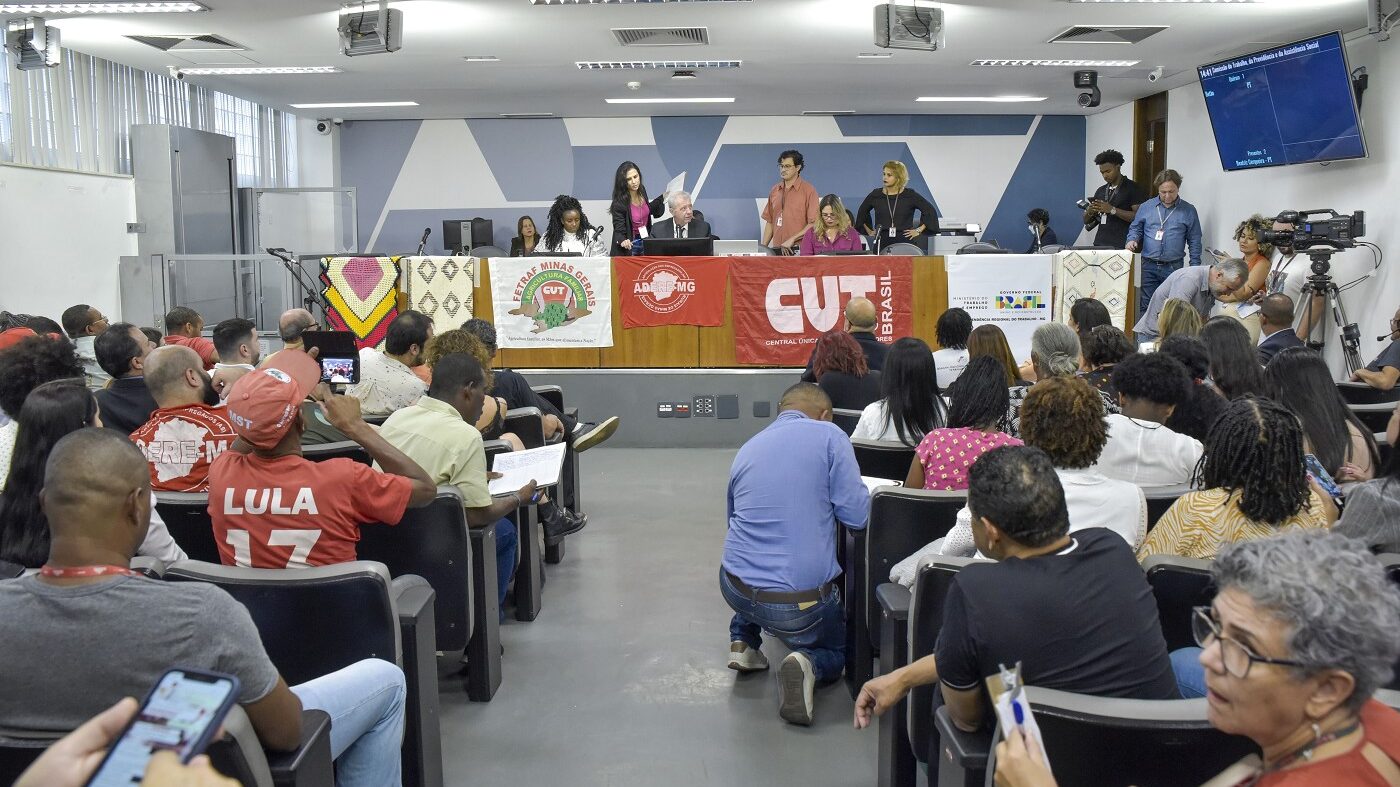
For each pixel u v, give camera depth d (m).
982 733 1.88
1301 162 8.09
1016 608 1.76
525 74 10.12
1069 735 1.52
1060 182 13.27
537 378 7.10
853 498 3.09
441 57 9.24
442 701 3.22
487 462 3.60
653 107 12.41
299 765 1.67
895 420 3.65
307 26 7.94
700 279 7.00
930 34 7.05
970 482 1.91
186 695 1.07
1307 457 2.67
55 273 8.56
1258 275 7.34
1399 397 5.27
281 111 12.79
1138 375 3.01
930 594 2.20
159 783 1.00
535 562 3.95
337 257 7.15
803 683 2.98
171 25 7.86
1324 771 1.09
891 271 6.95
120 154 9.56
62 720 1.53
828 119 13.11
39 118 8.41
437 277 7.00
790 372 7.07
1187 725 1.48
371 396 4.25
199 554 2.78
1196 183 10.67
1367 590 1.09
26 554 2.04
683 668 3.47
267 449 2.39
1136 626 1.77
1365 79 7.80
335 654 2.16
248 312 11.27
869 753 2.87
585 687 3.32
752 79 10.49
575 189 13.30
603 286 7.03
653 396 7.11
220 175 10.66
